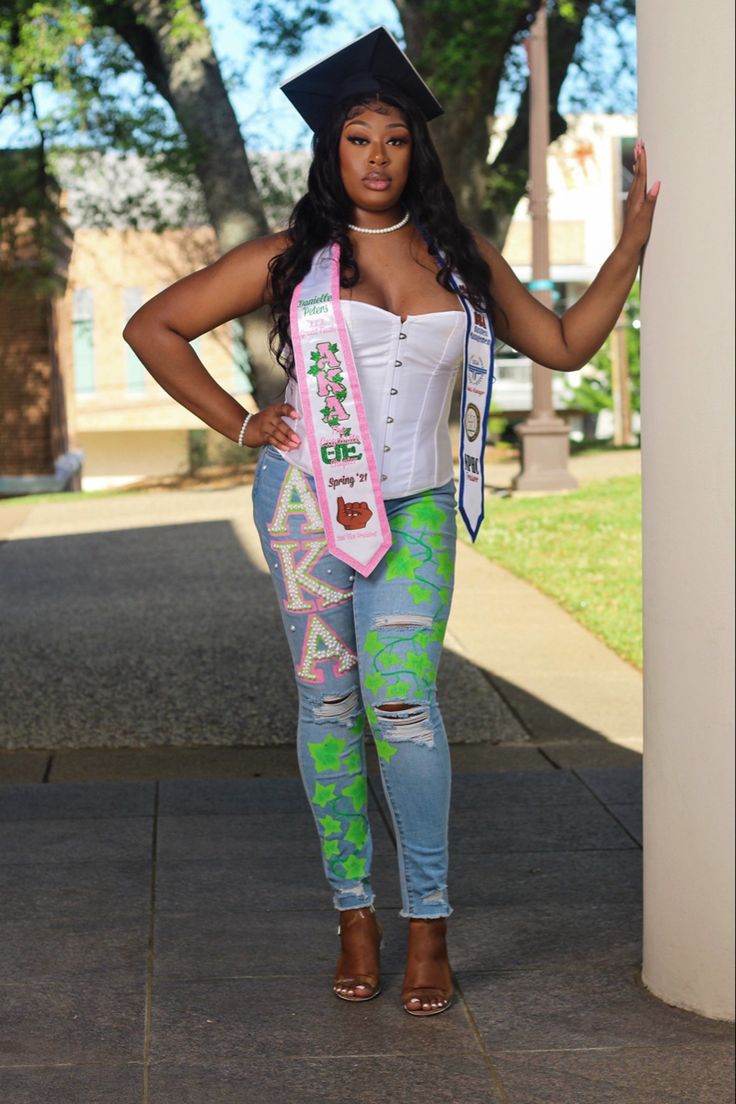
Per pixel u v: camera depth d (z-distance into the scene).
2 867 4.03
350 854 3.16
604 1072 2.77
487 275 3.04
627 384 22.67
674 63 2.83
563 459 13.51
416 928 3.10
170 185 18.48
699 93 2.77
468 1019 3.02
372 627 3.01
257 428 3.04
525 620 7.80
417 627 3.00
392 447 2.98
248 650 7.29
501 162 17.89
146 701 6.28
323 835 3.16
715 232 2.77
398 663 2.99
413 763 3.01
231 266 3.05
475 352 2.98
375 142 2.91
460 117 15.71
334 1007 3.09
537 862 4.04
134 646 7.44
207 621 8.09
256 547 11.31
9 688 6.55
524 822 4.43
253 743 5.65
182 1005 3.10
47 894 3.80
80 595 9.16
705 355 2.80
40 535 13.20
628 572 8.98
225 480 19.55
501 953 3.38
